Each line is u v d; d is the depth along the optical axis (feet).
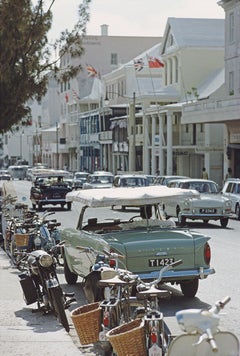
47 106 602.85
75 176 311.68
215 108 220.64
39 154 629.92
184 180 140.56
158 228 59.41
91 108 479.82
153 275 53.93
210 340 24.98
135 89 373.61
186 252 54.95
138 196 57.52
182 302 55.77
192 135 288.71
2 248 93.50
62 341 41.47
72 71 115.65
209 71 310.65
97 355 39.83
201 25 321.73
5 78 106.63
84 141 468.75
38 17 106.93
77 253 60.13
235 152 237.86
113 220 64.49
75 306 54.39
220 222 130.21
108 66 533.96
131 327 33.55
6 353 38.63
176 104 283.18
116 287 38.40
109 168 410.11
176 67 319.68
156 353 32.12
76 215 161.89
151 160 319.27
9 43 104.37
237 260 80.38
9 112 110.83
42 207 193.36
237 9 231.91
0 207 102.58
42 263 47.55
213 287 62.18
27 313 49.78
